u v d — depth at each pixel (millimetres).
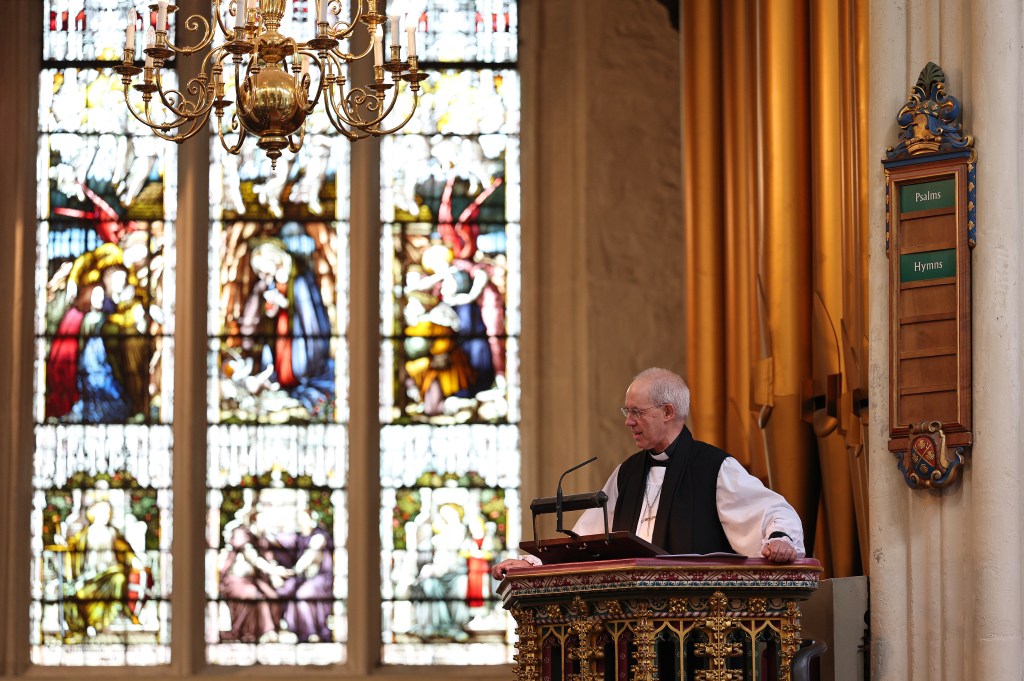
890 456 8555
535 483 14133
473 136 14891
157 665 13859
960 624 8211
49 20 15008
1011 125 8344
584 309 14312
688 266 12852
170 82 14844
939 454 8273
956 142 8461
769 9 11586
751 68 12297
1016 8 8383
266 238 14711
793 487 10992
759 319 11398
